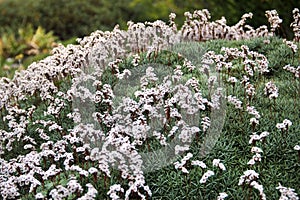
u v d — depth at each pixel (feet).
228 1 6.24
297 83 4.01
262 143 3.54
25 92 4.41
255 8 6.04
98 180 3.41
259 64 3.99
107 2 11.12
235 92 3.94
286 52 4.43
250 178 3.16
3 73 6.75
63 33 10.52
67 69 4.25
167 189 3.36
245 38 4.91
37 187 3.40
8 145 3.81
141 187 3.33
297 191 3.31
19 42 9.06
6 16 10.87
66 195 3.18
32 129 4.02
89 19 10.73
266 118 3.68
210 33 4.93
